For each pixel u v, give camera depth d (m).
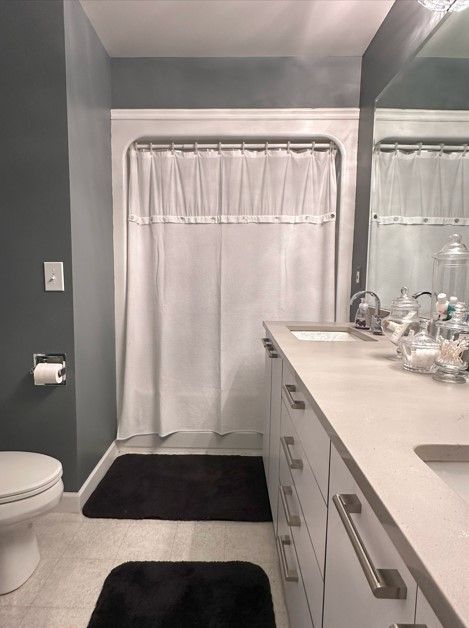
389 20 1.77
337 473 0.67
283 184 2.22
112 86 2.18
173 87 2.18
